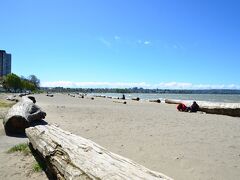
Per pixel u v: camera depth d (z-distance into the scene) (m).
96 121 13.86
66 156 4.86
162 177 3.51
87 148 4.95
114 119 14.88
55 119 14.38
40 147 6.12
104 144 8.43
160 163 6.47
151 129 11.45
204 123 13.83
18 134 10.08
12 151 7.41
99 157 4.39
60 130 6.95
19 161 6.52
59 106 24.41
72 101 37.12
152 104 33.19
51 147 5.55
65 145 5.29
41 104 27.61
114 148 7.92
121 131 10.84
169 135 10.06
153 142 8.77
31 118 10.75
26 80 133.00
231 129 11.81
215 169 6.07
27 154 7.03
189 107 21.66
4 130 10.74
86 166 4.12
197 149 7.88
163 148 7.94
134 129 11.41
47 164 5.61
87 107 24.08
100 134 10.15
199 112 21.19
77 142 5.41
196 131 11.10
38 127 7.49
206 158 6.93
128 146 8.17
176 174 5.73
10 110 11.12
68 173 4.33
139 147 8.05
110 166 3.91
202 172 5.86
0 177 5.51
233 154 7.37
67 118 14.95
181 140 9.14
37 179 5.41
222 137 9.82
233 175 5.70
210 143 8.73
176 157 6.97
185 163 6.48
